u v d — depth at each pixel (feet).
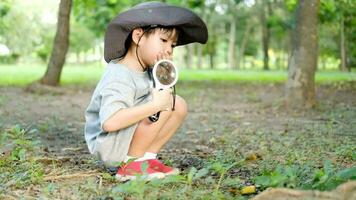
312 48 18.26
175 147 11.39
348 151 10.11
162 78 7.73
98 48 86.48
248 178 8.43
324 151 10.49
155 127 7.86
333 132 12.91
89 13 37.78
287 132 13.12
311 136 12.39
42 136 12.53
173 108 8.01
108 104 7.72
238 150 10.70
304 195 6.45
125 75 7.91
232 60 73.77
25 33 70.85
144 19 7.88
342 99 21.95
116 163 7.85
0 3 36.78
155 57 7.95
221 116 17.08
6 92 24.12
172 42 8.10
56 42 26.12
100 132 7.96
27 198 7.30
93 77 39.29
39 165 8.59
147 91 8.01
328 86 29.48
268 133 13.00
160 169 8.11
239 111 18.57
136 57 8.10
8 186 7.72
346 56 52.60
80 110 18.63
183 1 32.81
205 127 14.44
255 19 74.28
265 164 9.20
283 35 69.41
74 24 81.05
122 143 7.84
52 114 16.93
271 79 39.83
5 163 8.80
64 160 9.46
